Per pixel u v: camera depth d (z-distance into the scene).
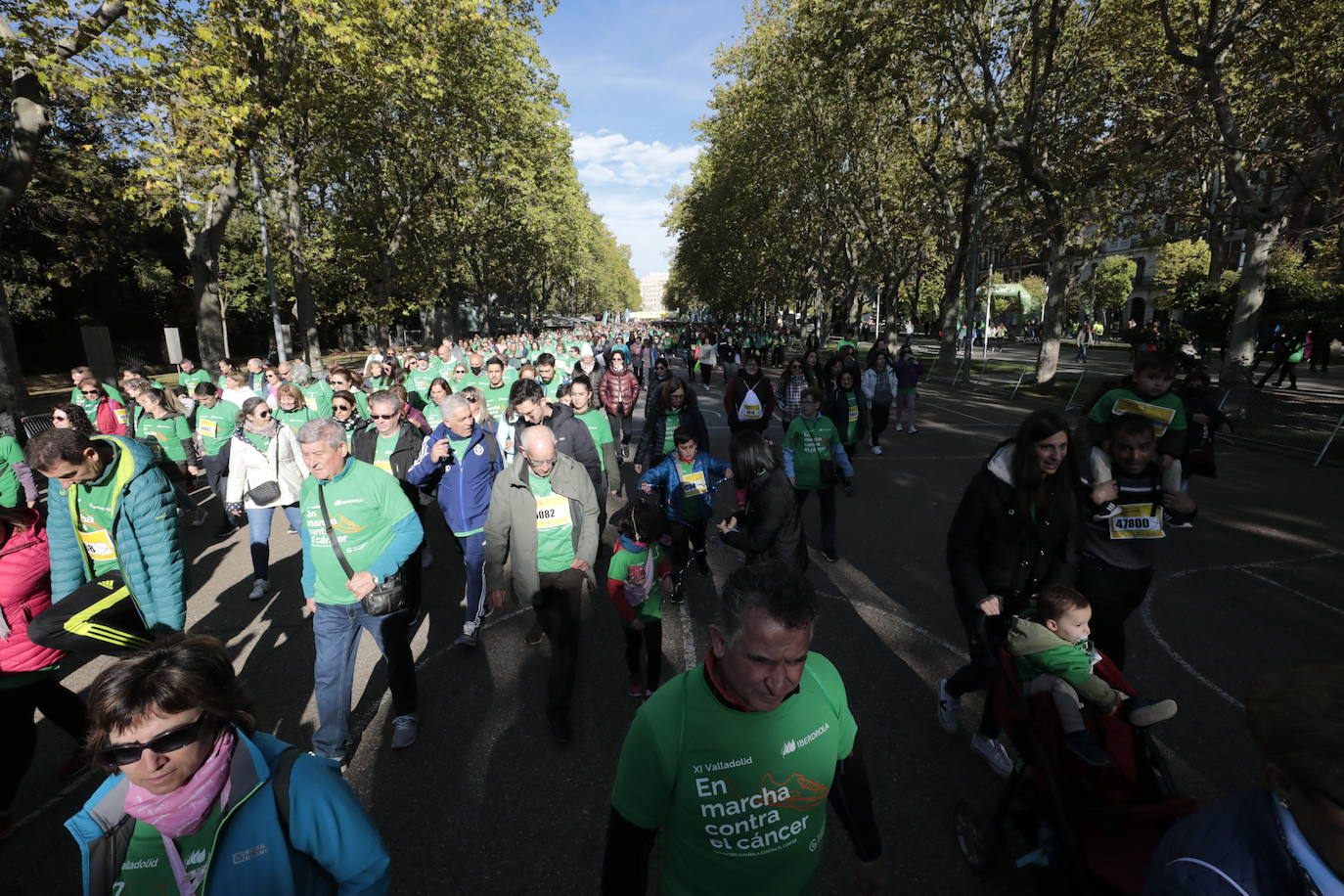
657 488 5.53
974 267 23.34
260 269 38.94
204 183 13.38
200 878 1.35
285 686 4.52
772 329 42.84
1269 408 12.34
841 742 1.68
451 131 22.98
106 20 11.38
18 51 10.73
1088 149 17.81
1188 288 22.41
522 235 34.66
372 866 1.47
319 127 19.92
